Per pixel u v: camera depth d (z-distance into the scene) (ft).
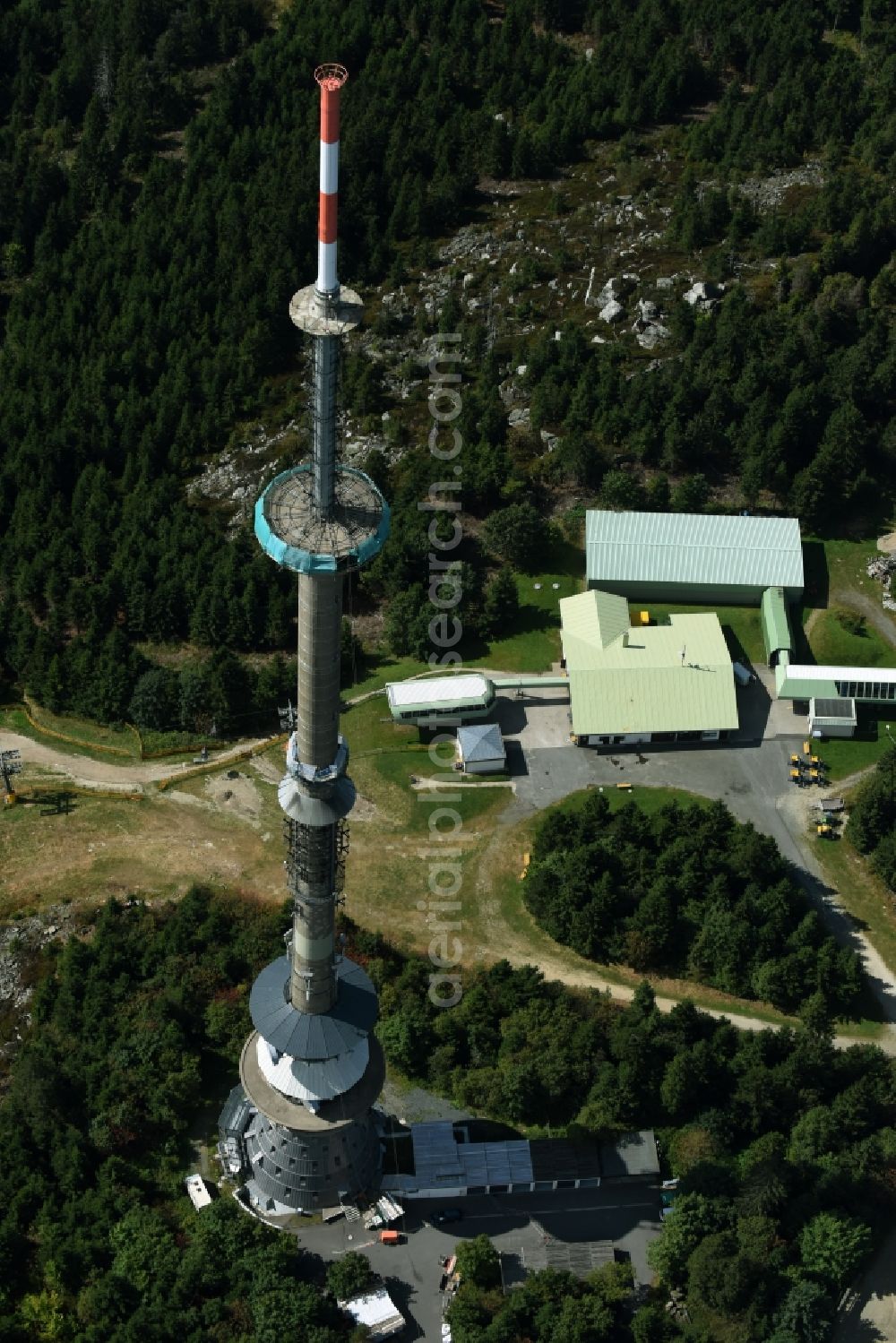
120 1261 566.77
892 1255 593.83
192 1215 590.96
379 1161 611.06
